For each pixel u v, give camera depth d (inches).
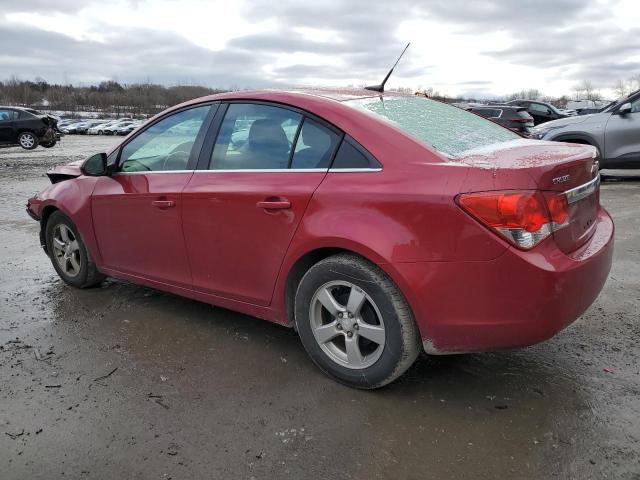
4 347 136.4
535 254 93.4
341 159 111.4
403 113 124.6
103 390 115.5
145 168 149.1
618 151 362.3
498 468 89.7
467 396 110.8
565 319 97.1
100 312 158.4
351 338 111.4
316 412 106.1
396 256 100.1
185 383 117.8
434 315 99.4
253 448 95.8
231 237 126.0
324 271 111.0
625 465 89.5
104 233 159.0
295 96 123.5
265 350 132.7
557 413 104.3
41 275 195.6
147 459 93.5
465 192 94.9
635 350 129.8
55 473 90.6
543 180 94.6
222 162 131.2
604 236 115.6
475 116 145.2
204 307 160.4
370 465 91.0
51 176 186.2
